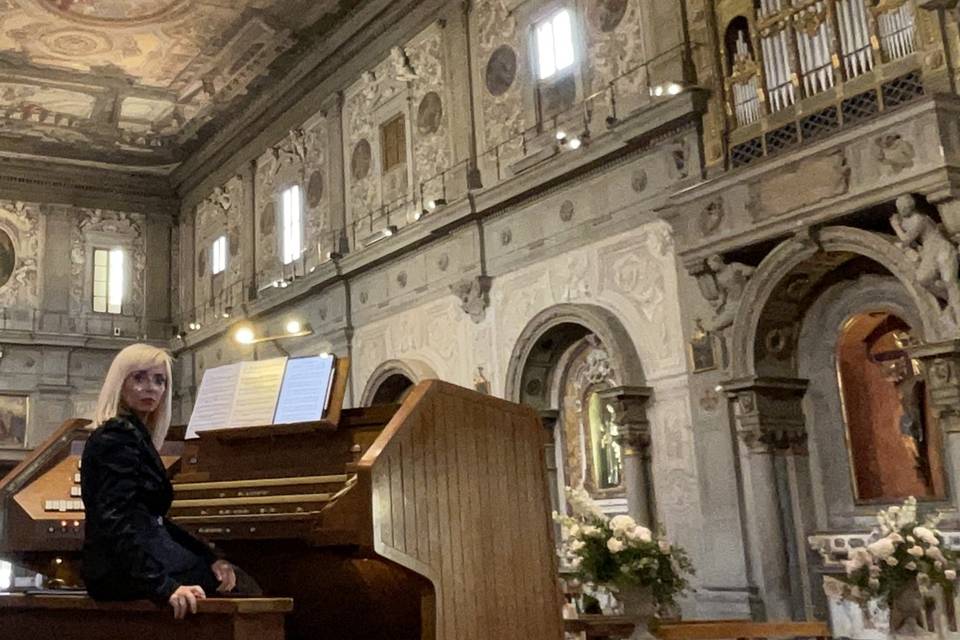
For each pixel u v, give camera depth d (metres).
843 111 9.68
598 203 12.59
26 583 13.34
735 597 10.24
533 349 13.49
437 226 15.00
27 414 22.55
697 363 10.95
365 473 3.81
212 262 23.25
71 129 22.56
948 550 6.87
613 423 12.35
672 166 11.52
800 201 9.52
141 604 3.59
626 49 12.51
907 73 9.16
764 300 10.06
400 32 16.89
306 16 17.86
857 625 9.45
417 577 4.03
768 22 10.46
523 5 14.27
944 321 8.50
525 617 4.70
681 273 11.27
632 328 11.99
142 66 19.88
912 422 9.62
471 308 14.44
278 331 19.89
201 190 24.03
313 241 19.12
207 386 5.48
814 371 10.56
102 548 3.62
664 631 7.31
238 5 17.55
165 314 24.53
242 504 4.65
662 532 8.35
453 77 15.50
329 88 18.88
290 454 5.05
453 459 4.39
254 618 3.38
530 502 4.96
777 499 10.15
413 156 16.39
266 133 21.17
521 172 13.64
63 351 23.06
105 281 24.11
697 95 11.11
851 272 10.20
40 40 18.64
